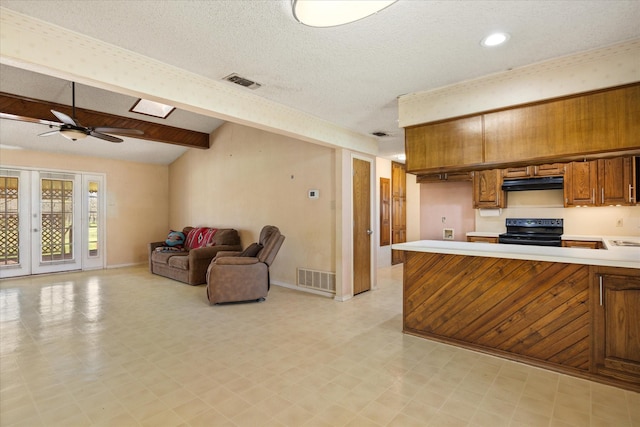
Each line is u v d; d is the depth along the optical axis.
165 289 5.16
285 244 5.34
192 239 6.50
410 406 2.04
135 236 7.49
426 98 3.23
